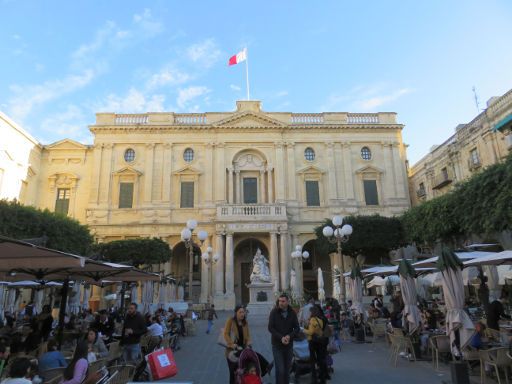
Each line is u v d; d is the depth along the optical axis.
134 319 11.18
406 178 47.28
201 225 43.03
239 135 46.78
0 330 14.97
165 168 45.25
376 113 48.72
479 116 36.28
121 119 47.06
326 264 46.41
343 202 45.19
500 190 23.14
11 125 38.84
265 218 40.94
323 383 9.84
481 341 11.14
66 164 45.88
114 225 43.09
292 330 8.44
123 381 7.75
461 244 31.86
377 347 16.11
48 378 8.73
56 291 31.62
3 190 38.09
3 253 8.73
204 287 40.88
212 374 11.79
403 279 13.95
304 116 48.47
